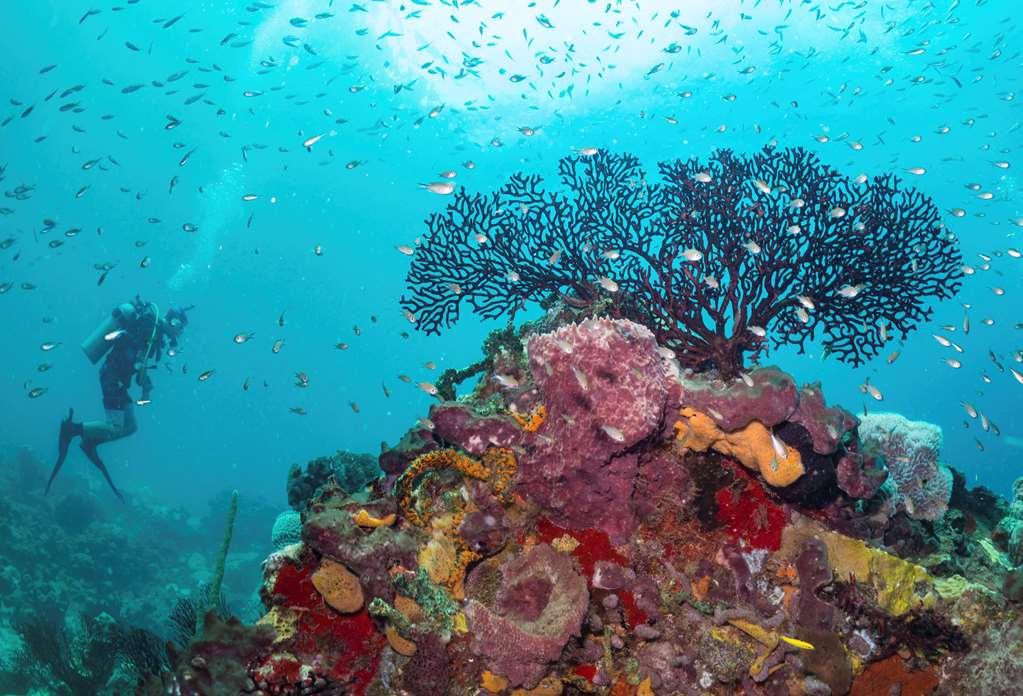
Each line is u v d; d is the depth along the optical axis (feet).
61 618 51.06
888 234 18.57
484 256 22.52
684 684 12.00
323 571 11.69
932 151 192.95
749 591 13.25
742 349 18.90
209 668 11.17
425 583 11.52
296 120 253.85
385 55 206.08
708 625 12.44
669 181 20.86
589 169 22.68
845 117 192.03
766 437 13.10
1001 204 191.11
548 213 22.36
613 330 12.74
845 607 13.44
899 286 18.78
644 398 12.34
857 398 259.60
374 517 12.16
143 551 73.10
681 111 200.64
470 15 177.99
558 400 12.66
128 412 51.49
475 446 13.16
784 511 14.05
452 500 13.25
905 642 13.30
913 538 17.04
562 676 11.69
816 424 13.32
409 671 11.18
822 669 12.51
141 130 237.66
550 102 205.05
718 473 13.89
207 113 252.42
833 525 14.60
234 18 211.82
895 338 19.06
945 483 17.88
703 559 13.55
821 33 163.73
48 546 61.98
